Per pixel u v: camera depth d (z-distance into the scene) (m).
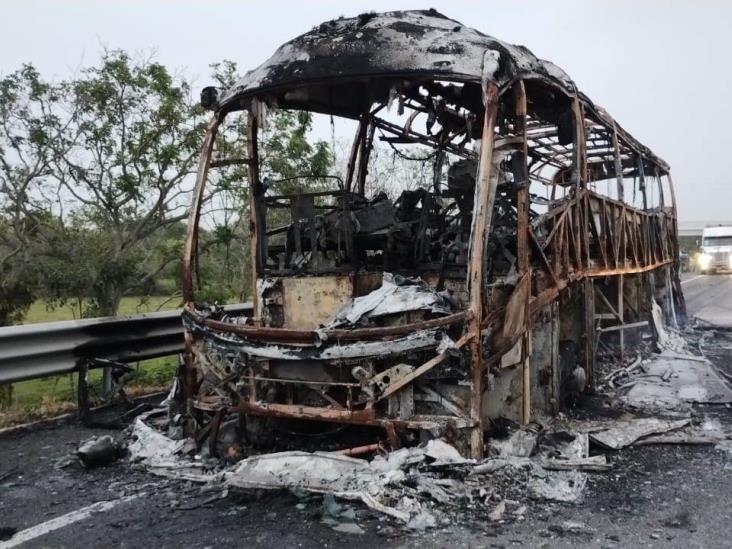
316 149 10.74
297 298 5.51
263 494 3.98
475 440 4.30
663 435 5.44
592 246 7.83
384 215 5.77
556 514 3.73
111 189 10.14
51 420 6.08
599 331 8.48
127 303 13.72
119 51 10.08
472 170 5.21
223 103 5.39
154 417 5.88
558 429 5.46
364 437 4.96
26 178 9.77
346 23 5.08
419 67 4.54
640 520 3.67
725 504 3.94
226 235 10.64
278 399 4.76
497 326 4.77
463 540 3.36
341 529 3.48
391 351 4.24
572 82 6.21
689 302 20.95
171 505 3.93
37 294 9.84
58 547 3.38
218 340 4.77
